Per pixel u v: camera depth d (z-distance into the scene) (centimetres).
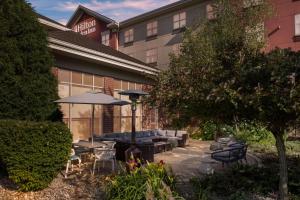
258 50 573
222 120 551
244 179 768
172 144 1528
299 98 448
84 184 816
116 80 1753
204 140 1939
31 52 966
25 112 932
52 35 1351
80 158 1029
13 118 909
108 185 688
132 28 3200
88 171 951
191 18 2678
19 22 943
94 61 1529
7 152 735
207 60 540
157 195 590
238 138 1583
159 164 728
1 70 903
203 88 501
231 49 570
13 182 830
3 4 932
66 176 886
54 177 827
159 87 542
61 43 1261
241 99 471
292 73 473
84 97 1045
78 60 1474
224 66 546
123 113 1816
